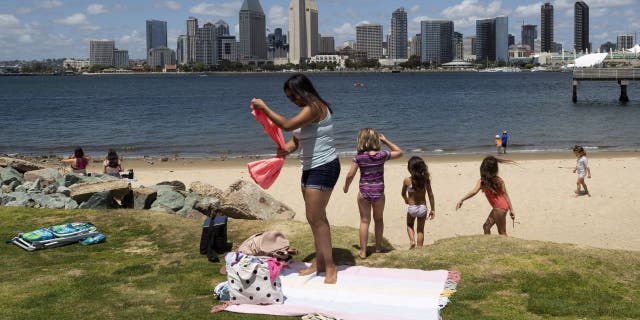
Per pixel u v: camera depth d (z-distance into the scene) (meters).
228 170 24.77
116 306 6.29
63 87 143.50
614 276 6.83
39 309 6.23
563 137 37.25
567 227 14.44
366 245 7.71
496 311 5.95
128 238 9.03
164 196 11.64
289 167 25.09
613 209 16.08
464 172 22.89
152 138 39.00
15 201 11.42
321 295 6.29
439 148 32.94
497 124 46.09
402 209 16.28
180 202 11.50
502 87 123.44
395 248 8.48
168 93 108.44
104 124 49.12
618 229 14.16
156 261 7.88
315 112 6.06
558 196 17.91
